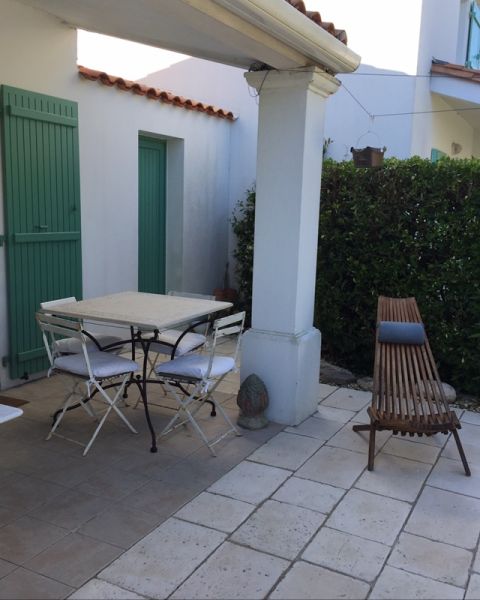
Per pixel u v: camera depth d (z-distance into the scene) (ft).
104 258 19.08
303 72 13.05
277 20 10.64
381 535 9.62
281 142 13.65
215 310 14.03
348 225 18.58
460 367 16.94
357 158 15.66
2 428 13.53
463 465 12.00
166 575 8.43
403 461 12.52
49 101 16.10
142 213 22.07
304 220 13.91
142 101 19.99
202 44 13.29
